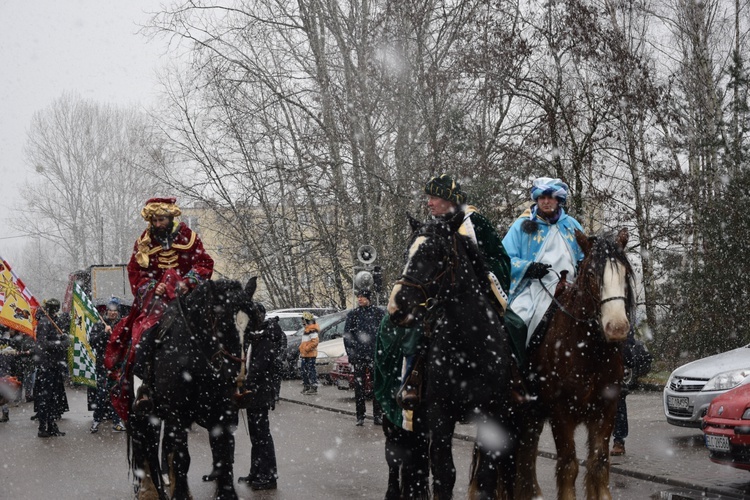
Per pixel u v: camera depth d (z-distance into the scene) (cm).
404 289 605
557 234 726
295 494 884
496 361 634
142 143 3769
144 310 802
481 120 2425
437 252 615
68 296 3569
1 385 1644
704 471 933
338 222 2953
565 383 664
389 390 693
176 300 766
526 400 656
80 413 1858
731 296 1780
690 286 1833
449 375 627
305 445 1261
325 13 2778
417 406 651
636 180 2164
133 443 800
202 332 729
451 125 2258
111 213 6656
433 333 636
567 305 673
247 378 912
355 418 1638
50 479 1020
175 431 736
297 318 2934
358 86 2691
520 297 709
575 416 671
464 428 1371
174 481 733
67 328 1717
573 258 719
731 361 1134
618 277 632
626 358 973
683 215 2123
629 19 2611
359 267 2567
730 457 836
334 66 2822
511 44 2039
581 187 2006
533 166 2042
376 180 2558
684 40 2773
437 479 625
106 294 3434
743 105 1911
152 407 756
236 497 746
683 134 2250
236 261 3359
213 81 2853
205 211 3488
